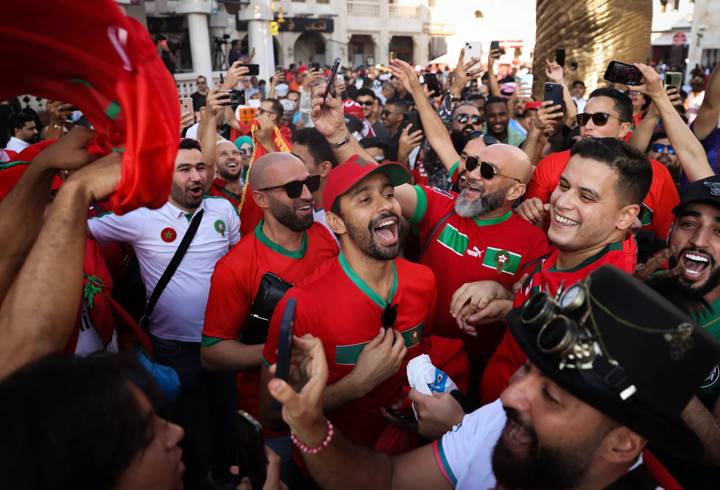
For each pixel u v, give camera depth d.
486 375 2.11
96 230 3.09
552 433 1.08
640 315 1.00
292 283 2.59
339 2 33.69
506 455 1.15
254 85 12.70
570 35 7.23
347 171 1.98
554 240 2.00
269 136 4.06
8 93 1.04
